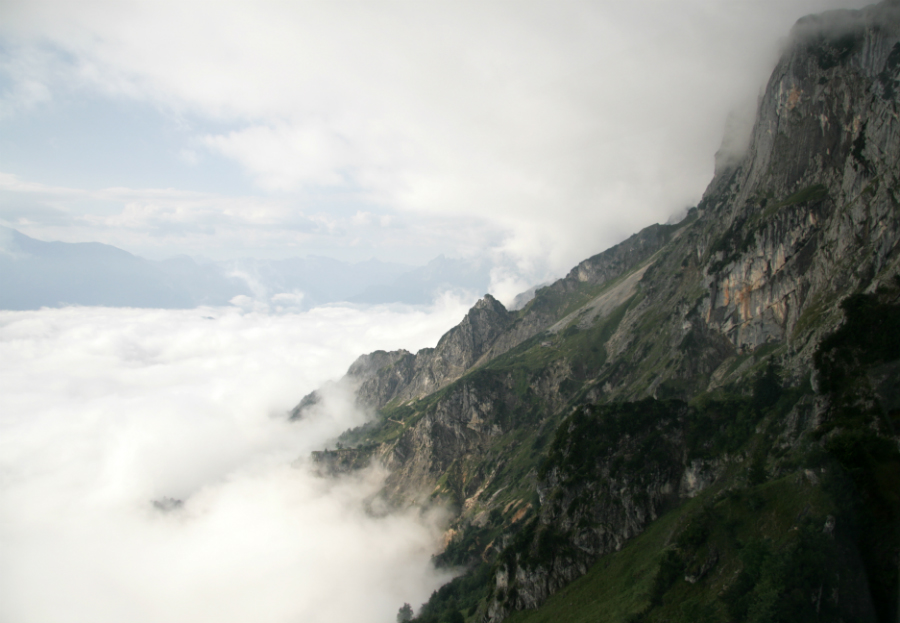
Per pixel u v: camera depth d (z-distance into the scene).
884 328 103.06
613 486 157.62
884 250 137.75
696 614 97.75
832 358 107.25
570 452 172.38
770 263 193.62
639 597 117.56
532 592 151.12
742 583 94.31
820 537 83.94
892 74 154.12
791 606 80.88
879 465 84.31
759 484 115.75
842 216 160.00
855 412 96.38
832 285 155.62
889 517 78.62
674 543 124.62
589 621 124.19
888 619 72.69
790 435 132.62
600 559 149.00
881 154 151.12
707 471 147.88
